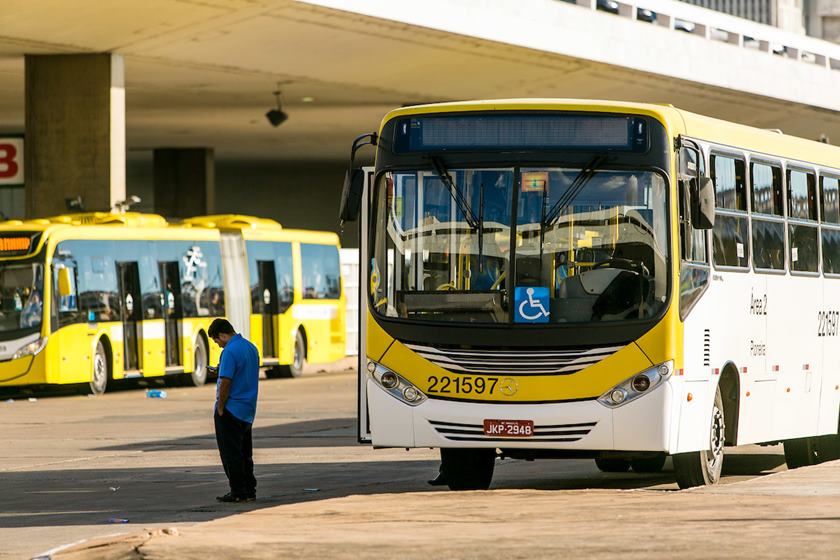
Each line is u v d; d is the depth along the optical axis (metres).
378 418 19.59
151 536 15.12
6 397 46.69
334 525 16.02
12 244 45.56
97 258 47.38
